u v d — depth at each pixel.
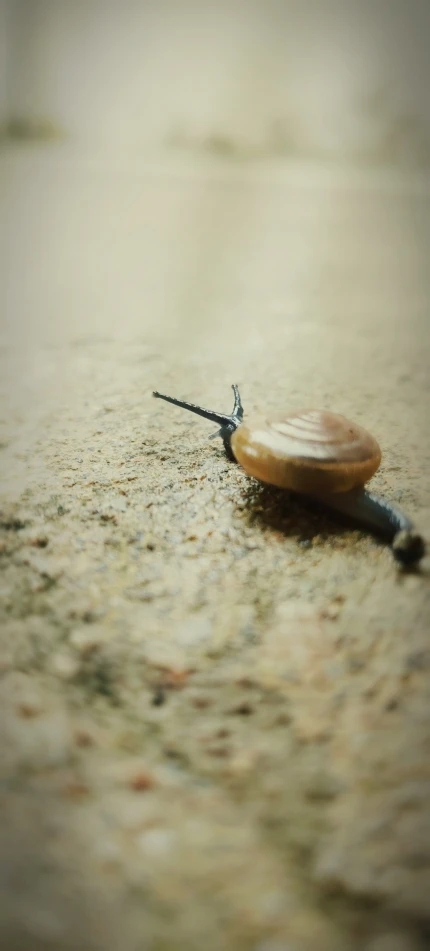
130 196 0.33
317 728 0.05
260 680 0.05
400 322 0.14
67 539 0.06
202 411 0.08
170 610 0.06
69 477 0.07
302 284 0.18
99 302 0.16
